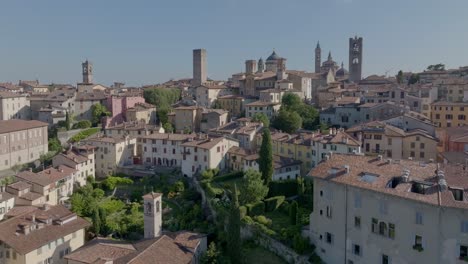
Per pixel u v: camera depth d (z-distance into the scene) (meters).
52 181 109.44
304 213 89.44
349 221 69.50
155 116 193.75
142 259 65.38
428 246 59.50
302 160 121.50
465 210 56.38
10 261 73.06
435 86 176.00
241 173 122.50
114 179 131.25
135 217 102.56
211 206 99.62
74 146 140.62
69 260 68.25
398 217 62.75
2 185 110.25
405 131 120.31
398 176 66.31
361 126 123.75
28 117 191.50
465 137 103.31
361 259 68.12
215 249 76.00
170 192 119.50
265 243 82.62
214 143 127.56
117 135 155.12
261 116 162.50
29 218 80.75
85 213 103.25
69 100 190.25
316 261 74.12
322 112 160.38
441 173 63.16
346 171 71.69
